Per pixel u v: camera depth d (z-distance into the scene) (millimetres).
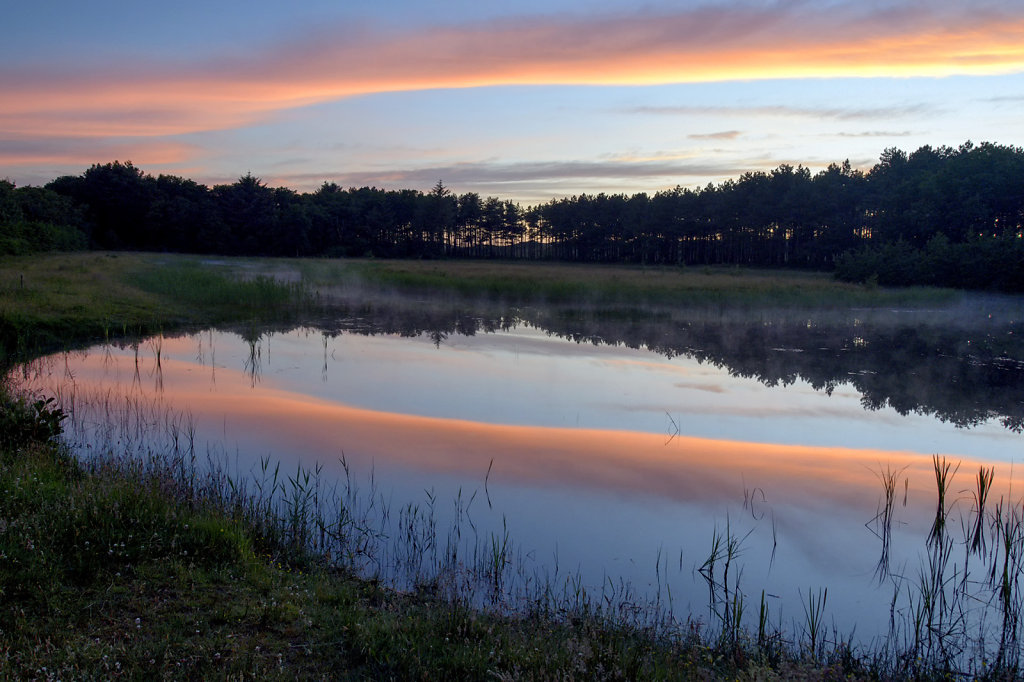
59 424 9586
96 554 5273
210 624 4598
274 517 6660
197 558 5559
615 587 5910
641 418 11352
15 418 8281
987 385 14008
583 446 9758
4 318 16938
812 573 6312
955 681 4766
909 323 22922
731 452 9648
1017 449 10039
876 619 5594
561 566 6277
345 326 21562
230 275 33531
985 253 34500
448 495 7875
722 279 38656
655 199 85375
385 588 5695
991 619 5617
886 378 14664
